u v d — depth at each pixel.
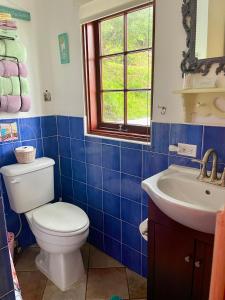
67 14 1.83
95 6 1.63
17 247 2.04
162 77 1.39
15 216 2.00
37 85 2.02
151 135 1.50
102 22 1.77
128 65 1.68
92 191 2.02
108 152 1.79
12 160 1.93
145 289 1.67
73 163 2.13
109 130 1.88
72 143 2.09
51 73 2.10
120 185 1.77
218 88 1.11
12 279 0.95
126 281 1.74
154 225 1.24
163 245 1.23
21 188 1.81
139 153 1.59
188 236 1.11
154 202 1.18
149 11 1.47
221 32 1.13
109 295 1.63
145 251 1.72
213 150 1.20
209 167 1.29
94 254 2.04
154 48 1.39
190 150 1.35
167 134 1.43
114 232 1.92
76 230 1.58
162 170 1.49
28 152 1.88
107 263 1.93
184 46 1.26
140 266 1.79
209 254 1.05
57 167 2.28
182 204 0.97
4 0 1.72
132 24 1.59
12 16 1.78
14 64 1.74
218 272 0.66
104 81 1.88
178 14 1.25
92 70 1.88
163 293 1.30
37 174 1.90
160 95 1.42
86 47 1.81
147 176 1.58
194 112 1.29
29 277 1.80
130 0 1.44
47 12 1.98
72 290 1.67
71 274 1.71
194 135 1.32
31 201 1.89
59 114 2.14
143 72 1.60
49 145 2.18
